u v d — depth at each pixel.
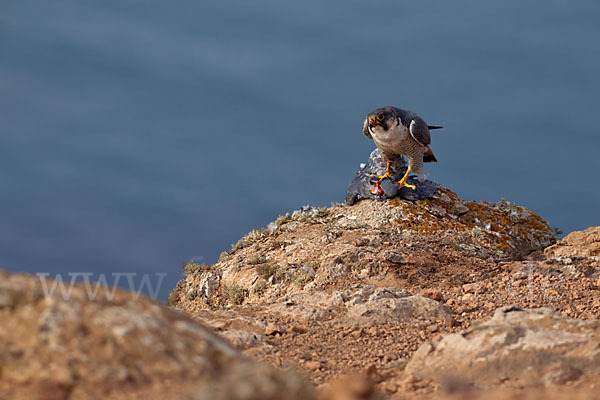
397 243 24.70
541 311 11.83
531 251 28.27
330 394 8.18
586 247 26.38
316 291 20.08
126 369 7.18
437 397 9.45
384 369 12.48
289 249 24.81
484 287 19.91
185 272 26.19
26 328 7.36
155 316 8.19
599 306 17.83
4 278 8.05
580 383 9.31
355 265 21.83
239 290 22.66
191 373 7.42
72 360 7.09
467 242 26.41
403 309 16.67
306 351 13.81
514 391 9.37
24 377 6.95
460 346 10.97
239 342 14.05
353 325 15.81
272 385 6.61
